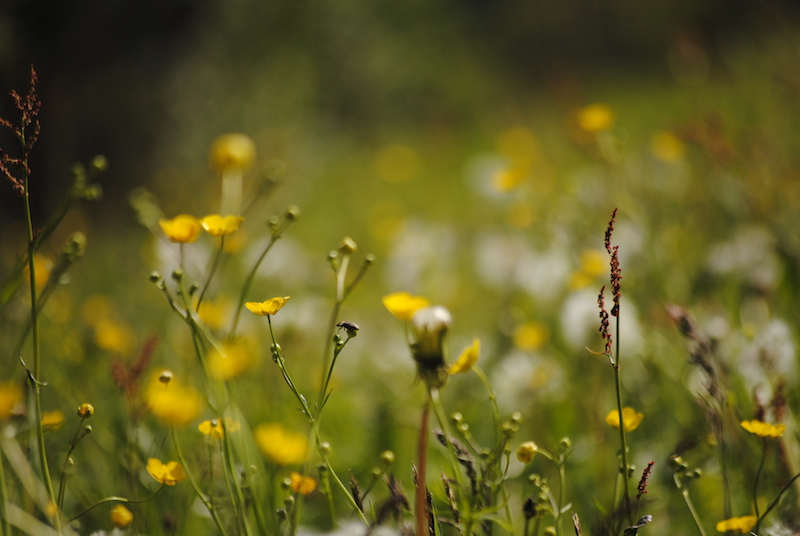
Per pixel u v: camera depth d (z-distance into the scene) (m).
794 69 2.51
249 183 2.83
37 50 4.72
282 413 1.60
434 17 10.46
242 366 1.53
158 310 2.10
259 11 6.64
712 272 1.75
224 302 1.76
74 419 1.56
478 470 1.40
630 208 2.03
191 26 5.73
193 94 5.78
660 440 1.55
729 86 3.10
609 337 1.35
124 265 2.83
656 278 1.75
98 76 5.17
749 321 1.65
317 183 5.27
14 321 1.70
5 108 4.00
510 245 2.21
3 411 1.42
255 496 1.42
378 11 9.17
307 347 1.86
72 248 1.45
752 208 1.90
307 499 1.53
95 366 1.65
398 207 3.75
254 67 6.36
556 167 3.08
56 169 4.62
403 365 1.86
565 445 1.39
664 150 2.27
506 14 11.51
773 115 2.55
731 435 1.48
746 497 1.46
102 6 5.01
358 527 1.44
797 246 1.68
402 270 2.46
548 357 1.71
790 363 1.53
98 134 5.21
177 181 4.73
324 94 7.79
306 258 2.47
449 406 1.67
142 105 5.43
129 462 1.46
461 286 2.50
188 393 1.45
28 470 1.38
